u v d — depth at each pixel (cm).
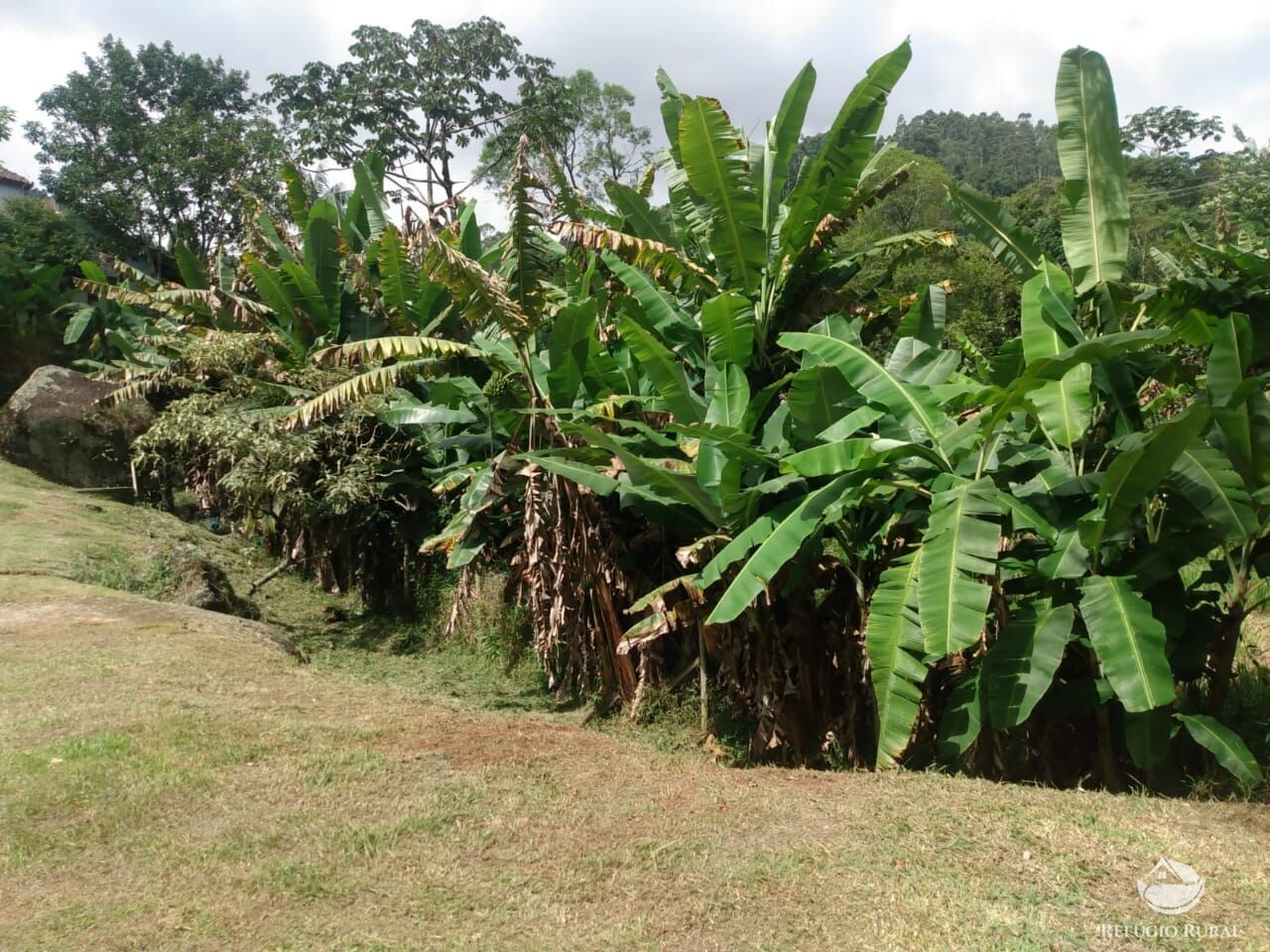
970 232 766
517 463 907
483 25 2850
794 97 896
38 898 414
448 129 2905
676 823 506
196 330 1547
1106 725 665
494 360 954
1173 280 660
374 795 538
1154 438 550
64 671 738
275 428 1169
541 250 1199
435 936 390
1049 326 667
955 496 621
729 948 382
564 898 424
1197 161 4219
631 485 803
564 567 859
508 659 1062
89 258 2802
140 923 396
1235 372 585
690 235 1021
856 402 747
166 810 506
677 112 997
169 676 747
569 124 2786
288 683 774
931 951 374
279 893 422
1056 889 424
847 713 771
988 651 652
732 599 644
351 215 1578
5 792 512
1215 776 628
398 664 1112
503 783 563
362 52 2869
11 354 2586
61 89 3016
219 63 3356
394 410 1131
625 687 888
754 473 779
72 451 1695
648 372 789
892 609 630
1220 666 663
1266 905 404
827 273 974
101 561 1201
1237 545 681
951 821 499
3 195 3459
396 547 1334
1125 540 636
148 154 2852
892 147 1018
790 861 456
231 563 1495
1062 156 704
